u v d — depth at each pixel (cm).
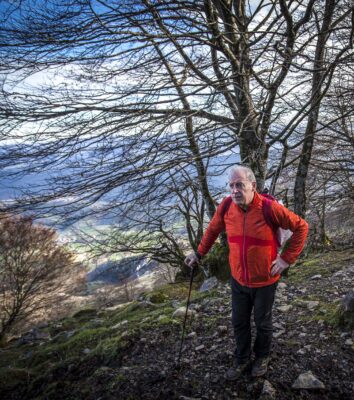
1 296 1341
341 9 488
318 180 925
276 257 253
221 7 472
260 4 461
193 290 714
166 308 496
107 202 461
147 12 413
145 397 277
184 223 931
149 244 902
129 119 452
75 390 321
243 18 530
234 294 273
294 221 241
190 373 300
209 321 403
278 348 314
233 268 263
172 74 469
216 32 462
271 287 256
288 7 430
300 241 241
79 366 379
